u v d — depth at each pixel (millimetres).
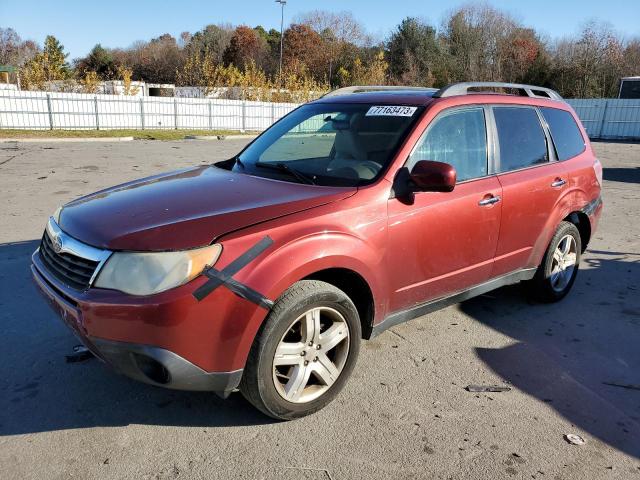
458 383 3471
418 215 3381
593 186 4984
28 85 29656
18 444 2754
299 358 2939
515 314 4625
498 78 50750
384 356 3797
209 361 2619
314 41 69938
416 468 2668
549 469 2697
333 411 3117
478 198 3762
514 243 4176
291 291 2809
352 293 3340
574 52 47562
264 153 4008
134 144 20125
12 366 3496
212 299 2559
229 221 2787
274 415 2924
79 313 2637
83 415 3014
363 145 3600
